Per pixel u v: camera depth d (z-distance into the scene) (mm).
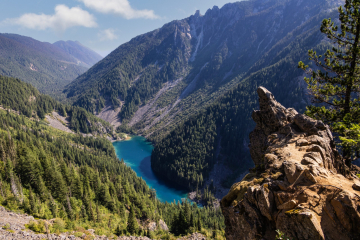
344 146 20641
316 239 10078
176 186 160125
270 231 12797
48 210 63469
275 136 22281
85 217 67938
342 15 23594
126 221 78938
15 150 90125
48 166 84312
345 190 11180
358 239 9914
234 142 180875
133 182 139000
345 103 24547
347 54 24109
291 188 12812
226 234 16500
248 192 14141
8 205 57656
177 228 77312
